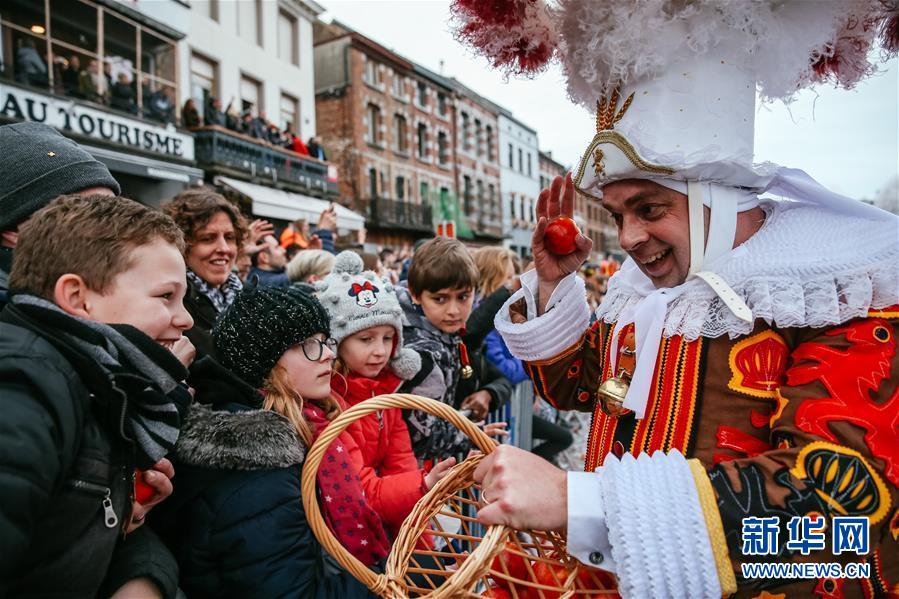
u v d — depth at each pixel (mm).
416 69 19281
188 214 1978
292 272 3086
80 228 803
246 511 959
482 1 1001
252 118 12188
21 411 665
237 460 971
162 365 822
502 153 25203
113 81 9219
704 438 834
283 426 1049
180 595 947
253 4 13008
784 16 854
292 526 988
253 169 11898
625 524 662
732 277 844
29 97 7902
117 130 9117
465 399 2328
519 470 761
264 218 12117
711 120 829
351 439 1440
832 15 854
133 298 810
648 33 825
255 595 946
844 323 755
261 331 1173
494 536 755
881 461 652
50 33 8633
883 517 641
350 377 1661
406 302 2164
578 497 717
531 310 1253
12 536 625
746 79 855
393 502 1326
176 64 10578
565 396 1247
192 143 10609
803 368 755
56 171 1165
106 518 785
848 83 1016
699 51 816
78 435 734
